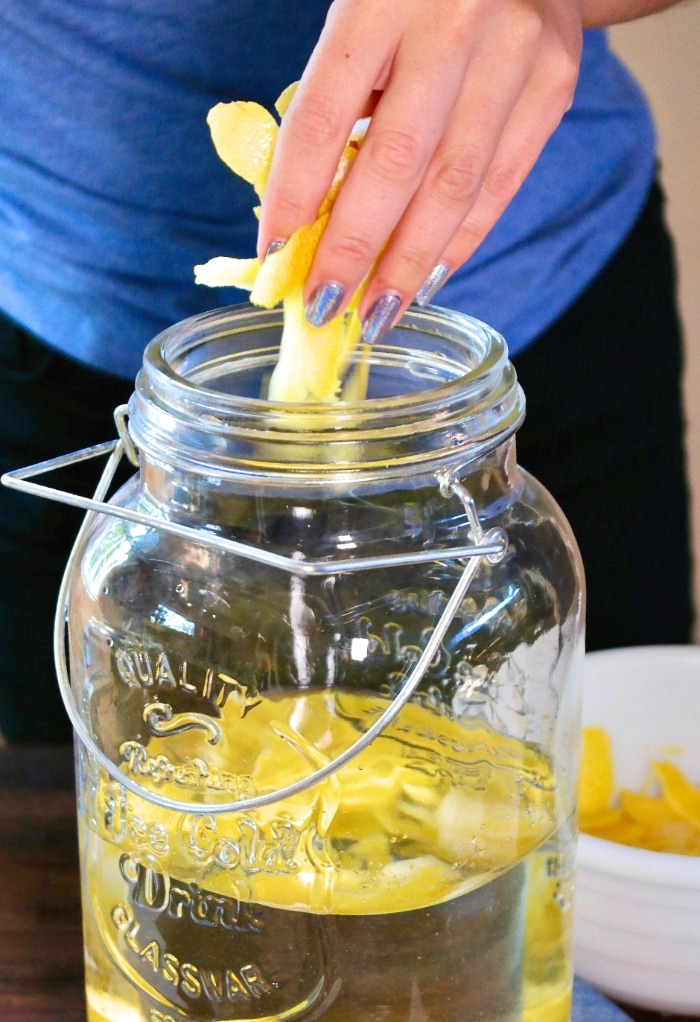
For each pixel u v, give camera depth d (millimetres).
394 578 422
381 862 411
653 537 988
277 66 745
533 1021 457
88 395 860
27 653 970
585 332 894
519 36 439
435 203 426
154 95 754
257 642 422
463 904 416
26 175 804
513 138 486
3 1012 517
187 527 408
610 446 938
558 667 451
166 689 432
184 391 389
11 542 925
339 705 425
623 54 1029
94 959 471
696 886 512
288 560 369
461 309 851
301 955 418
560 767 459
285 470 378
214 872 424
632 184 873
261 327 465
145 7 726
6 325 855
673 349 937
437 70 402
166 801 401
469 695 430
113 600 444
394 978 417
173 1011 443
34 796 643
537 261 859
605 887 529
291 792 384
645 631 1028
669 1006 546
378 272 427
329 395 426
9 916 570
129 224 795
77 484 892
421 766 430
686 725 685
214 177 775
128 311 824
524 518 450
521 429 911
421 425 379
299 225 401
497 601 429
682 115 1052
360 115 411
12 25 756
